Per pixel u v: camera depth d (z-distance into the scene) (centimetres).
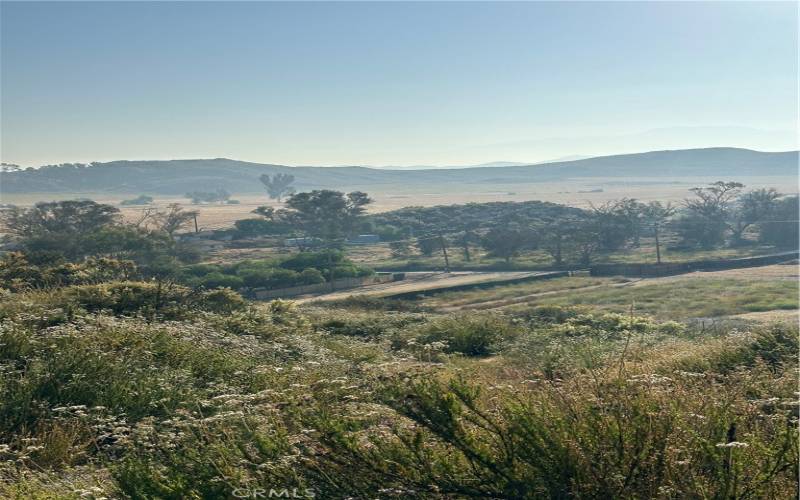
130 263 2970
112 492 538
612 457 482
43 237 9331
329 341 1916
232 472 502
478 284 7938
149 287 1942
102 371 926
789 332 1217
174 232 15162
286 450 522
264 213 14988
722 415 510
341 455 505
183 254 9681
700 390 656
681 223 12781
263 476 501
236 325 1825
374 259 11981
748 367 1055
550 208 16750
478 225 15288
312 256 8869
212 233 14712
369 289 8019
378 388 595
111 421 786
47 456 704
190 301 2050
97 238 8888
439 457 509
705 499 450
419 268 10562
